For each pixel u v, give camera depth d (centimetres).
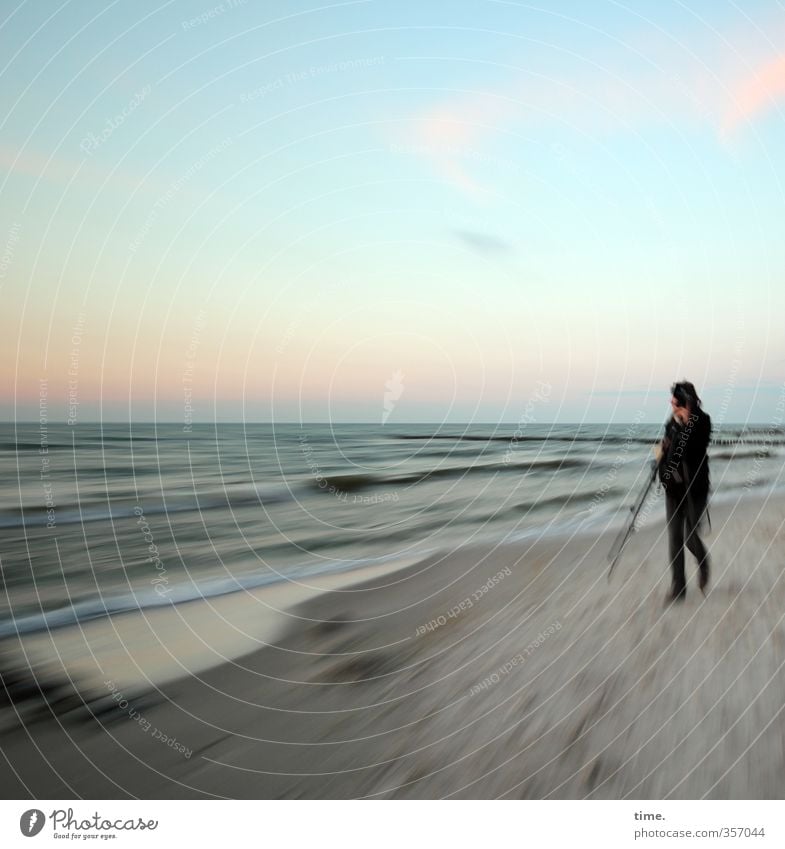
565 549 675
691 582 477
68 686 389
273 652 436
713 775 238
